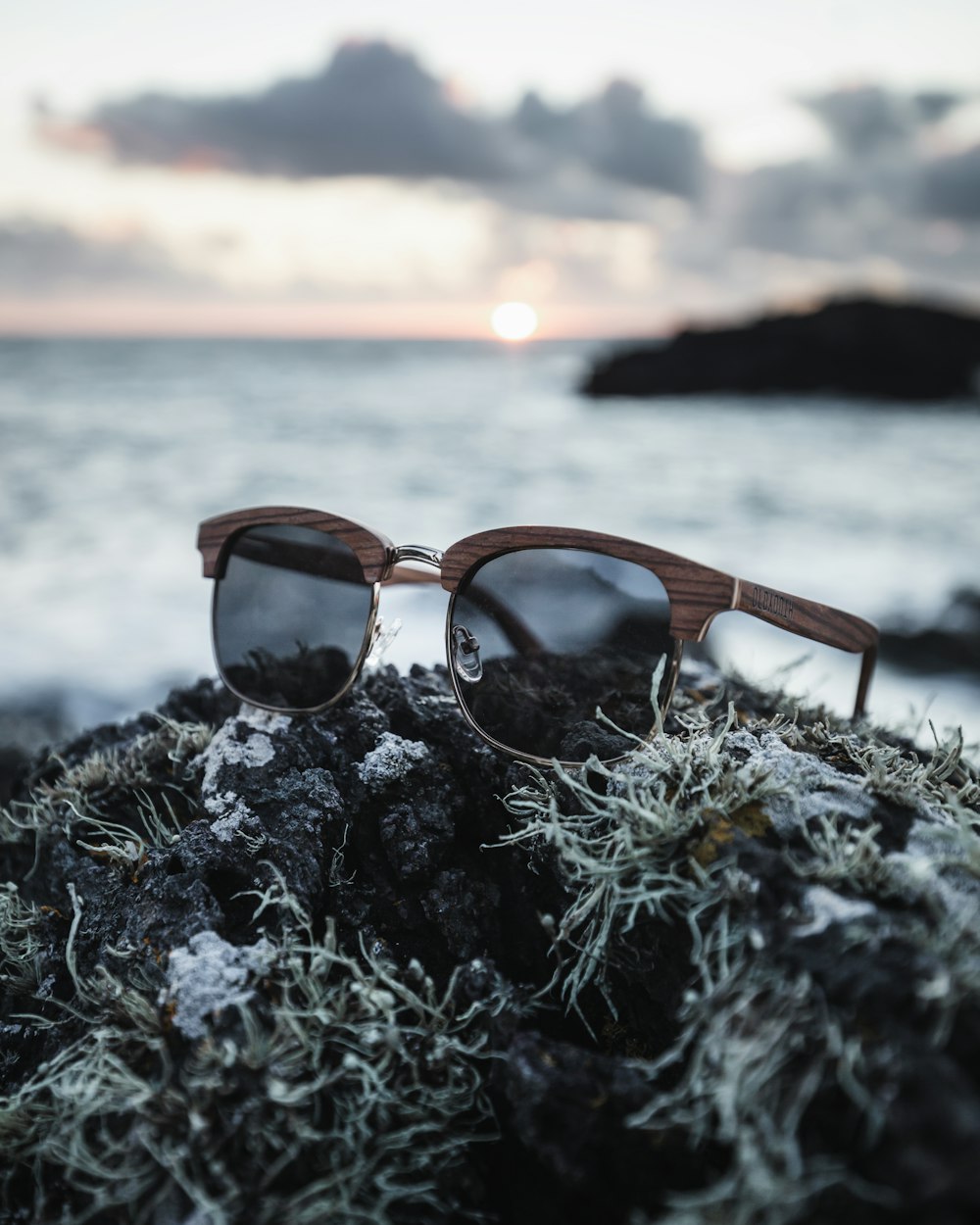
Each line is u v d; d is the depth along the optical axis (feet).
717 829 4.69
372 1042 4.36
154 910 5.23
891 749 5.64
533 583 6.25
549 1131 4.08
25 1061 5.24
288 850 5.56
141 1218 3.91
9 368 216.54
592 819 5.24
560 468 84.94
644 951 4.82
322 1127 4.21
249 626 7.25
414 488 74.23
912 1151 3.26
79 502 62.80
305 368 251.80
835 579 43.86
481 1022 4.77
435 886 5.63
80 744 7.75
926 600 38.55
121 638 33.78
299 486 72.90
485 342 518.78
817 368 150.41
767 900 4.28
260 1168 3.91
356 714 6.75
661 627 6.02
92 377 195.52
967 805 5.29
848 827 4.45
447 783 6.11
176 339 536.01
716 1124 3.80
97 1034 4.53
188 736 6.88
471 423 123.24
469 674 6.39
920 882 4.16
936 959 3.71
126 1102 4.10
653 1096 4.07
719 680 7.67
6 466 77.36
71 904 5.85
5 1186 4.37
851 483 74.64
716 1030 3.85
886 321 150.51
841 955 3.87
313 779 6.07
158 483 71.56
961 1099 3.32
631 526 59.41
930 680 27.27
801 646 28.78
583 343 505.25
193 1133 3.98
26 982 5.64
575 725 6.07
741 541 53.93
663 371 157.38
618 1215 3.98
